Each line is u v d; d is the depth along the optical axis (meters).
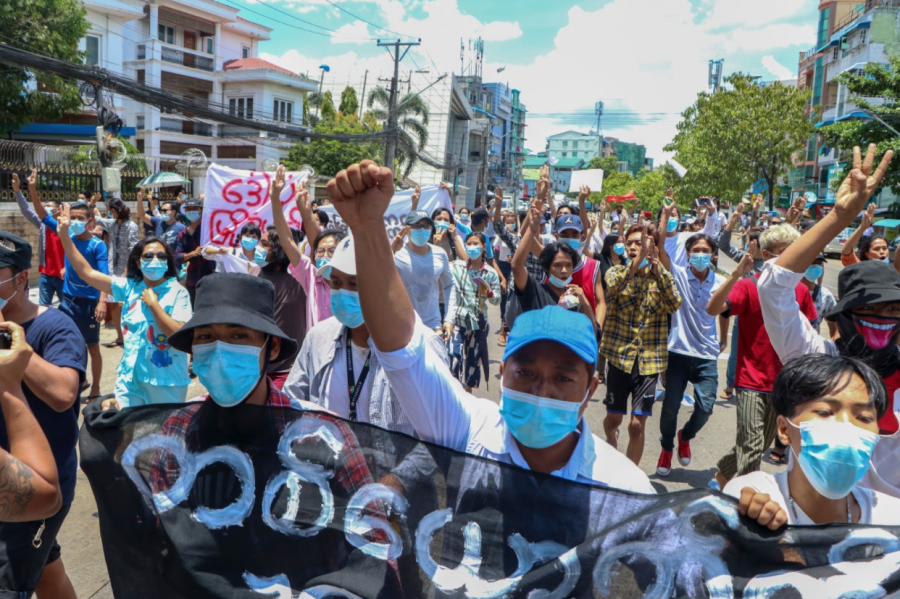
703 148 35.84
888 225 29.94
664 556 1.76
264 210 7.39
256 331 2.16
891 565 1.66
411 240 5.25
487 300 6.55
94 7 28.66
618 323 4.65
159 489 2.17
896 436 2.40
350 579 1.98
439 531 1.92
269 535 2.07
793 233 3.86
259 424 2.13
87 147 19.67
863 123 27.75
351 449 2.04
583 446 2.01
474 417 2.06
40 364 2.41
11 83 19.20
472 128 59.81
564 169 126.56
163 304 3.96
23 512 1.88
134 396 3.93
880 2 44.41
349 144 34.09
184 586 2.10
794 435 1.81
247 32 40.09
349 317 2.80
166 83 35.78
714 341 4.99
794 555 1.70
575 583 1.80
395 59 26.45
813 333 2.83
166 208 10.97
